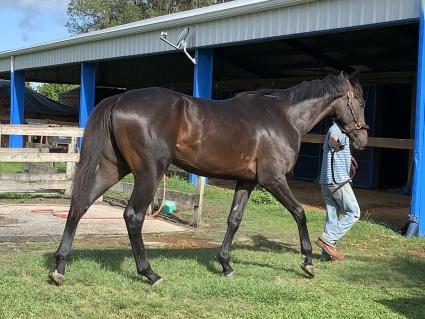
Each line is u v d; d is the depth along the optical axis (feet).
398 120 53.31
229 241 18.42
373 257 22.67
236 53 58.39
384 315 14.82
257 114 17.54
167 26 45.34
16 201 35.47
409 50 47.96
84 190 15.78
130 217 15.98
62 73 81.82
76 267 17.72
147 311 14.19
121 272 17.52
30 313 13.51
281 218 31.73
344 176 21.24
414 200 27.73
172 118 16.08
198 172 17.15
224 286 16.44
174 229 27.81
